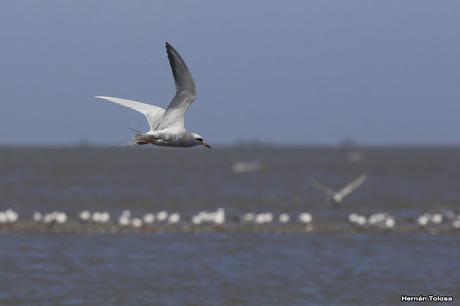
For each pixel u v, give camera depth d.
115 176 148.88
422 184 125.81
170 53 17.52
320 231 58.53
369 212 78.62
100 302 36.25
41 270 42.84
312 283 40.31
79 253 48.28
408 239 54.81
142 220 64.88
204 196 100.56
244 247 50.97
